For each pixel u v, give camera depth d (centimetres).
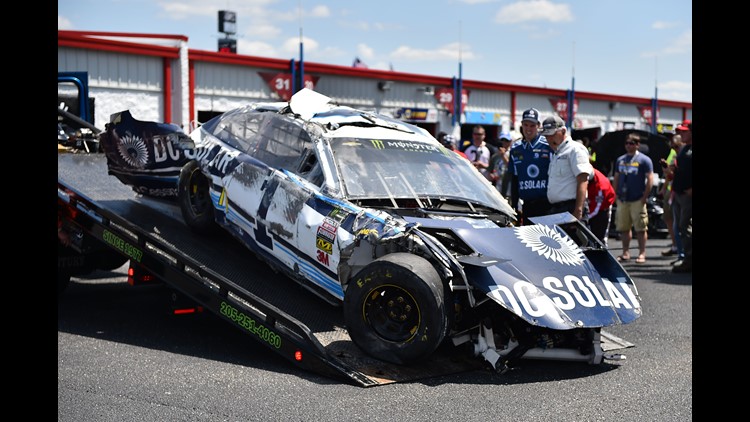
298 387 476
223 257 663
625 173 1159
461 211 607
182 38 2234
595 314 512
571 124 3494
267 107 699
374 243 525
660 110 4128
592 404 452
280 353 524
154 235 640
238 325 556
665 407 447
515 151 783
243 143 684
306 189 593
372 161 614
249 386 477
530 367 538
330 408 435
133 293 840
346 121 650
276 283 632
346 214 554
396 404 445
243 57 2388
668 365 546
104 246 738
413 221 539
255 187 635
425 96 2939
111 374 501
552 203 757
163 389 468
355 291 517
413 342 498
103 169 883
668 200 1238
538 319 489
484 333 521
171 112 2259
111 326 660
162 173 739
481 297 521
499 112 3222
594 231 804
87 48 2066
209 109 2339
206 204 692
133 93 2177
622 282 562
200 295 587
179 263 604
